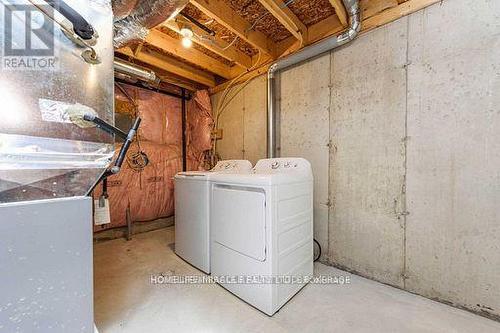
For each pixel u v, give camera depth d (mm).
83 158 969
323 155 2359
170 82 3641
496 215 1460
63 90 916
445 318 1497
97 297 1757
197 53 3033
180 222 2508
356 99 2111
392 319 1495
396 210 1878
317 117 2410
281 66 2633
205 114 3783
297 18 2295
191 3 2059
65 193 926
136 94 3477
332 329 1410
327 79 2326
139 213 3287
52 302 838
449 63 1626
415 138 1779
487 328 1396
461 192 1583
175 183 2604
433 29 1690
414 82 1782
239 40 2762
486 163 1494
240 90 3352
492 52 1470
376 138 1987
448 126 1633
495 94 1462
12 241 756
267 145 2795
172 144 3840
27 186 836
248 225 1698
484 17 1495
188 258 2371
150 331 1401
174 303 1687
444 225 1652
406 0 1798
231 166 2781
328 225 2318
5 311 744
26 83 833
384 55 1937
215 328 1428
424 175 1738
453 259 1614
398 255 1870
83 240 914
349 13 1970
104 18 1033
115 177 3031
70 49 931
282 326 1442
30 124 840
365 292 1822
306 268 1958
